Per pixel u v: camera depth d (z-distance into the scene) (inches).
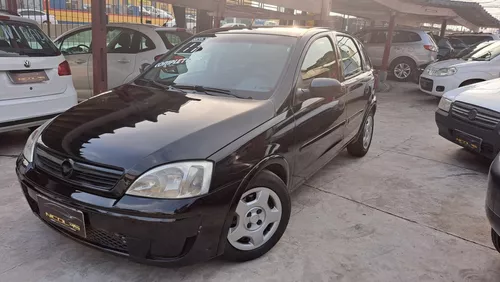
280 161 114.3
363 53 202.7
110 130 99.6
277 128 113.2
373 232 129.5
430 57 513.0
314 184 167.9
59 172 95.7
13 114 173.5
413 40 520.4
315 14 369.4
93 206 87.8
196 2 286.7
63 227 96.0
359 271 108.7
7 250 110.2
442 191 165.6
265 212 110.0
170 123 101.1
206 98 119.6
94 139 96.4
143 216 85.7
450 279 107.3
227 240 101.8
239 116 106.7
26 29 182.9
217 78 131.0
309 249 117.7
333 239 124.0
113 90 135.2
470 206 152.1
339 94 155.3
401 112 335.3
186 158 90.6
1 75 168.7
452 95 206.2
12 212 130.5
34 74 181.3
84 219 89.7
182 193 88.4
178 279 101.6
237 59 136.3
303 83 130.8
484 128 180.2
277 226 114.3
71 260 107.3
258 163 103.1
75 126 105.0
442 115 207.2
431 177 181.3
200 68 138.0
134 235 87.3
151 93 126.4
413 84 507.8
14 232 119.0
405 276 107.6
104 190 88.7
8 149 190.9
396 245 122.4
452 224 137.4
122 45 260.8
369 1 430.6
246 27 158.6
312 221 135.0
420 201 155.0
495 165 104.6
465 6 492.1
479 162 203.9
